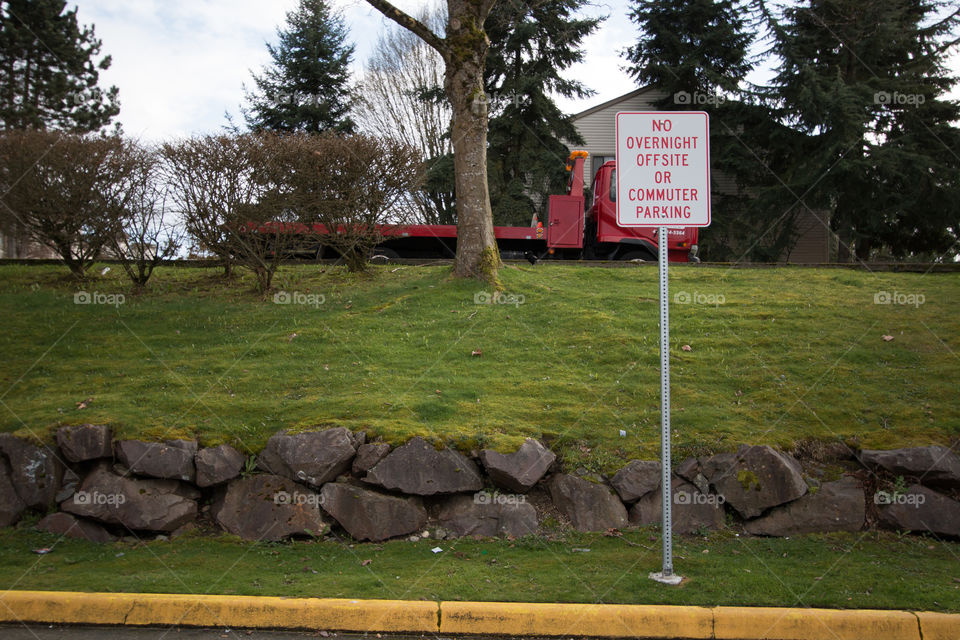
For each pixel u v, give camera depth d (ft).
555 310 35.47
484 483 23.17
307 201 39.75
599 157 96.22
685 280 42.42
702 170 20.02
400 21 39.04
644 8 92.94
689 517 22.88
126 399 26.18
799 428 25.00
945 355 29.84
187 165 37.32
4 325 34.50
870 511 22.99
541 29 91.30
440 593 18.19
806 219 95.86
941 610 17.60
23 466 23.06
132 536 22.29
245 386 27.55
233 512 22.48
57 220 38.99
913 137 83.05
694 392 27.43
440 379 28.35
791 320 33.99
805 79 82.53
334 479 22.89
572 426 25.21
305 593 18.10
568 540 21.93
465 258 39.68
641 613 17.20
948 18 85.25
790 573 19.66
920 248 95.35
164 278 43.34
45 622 17.25
